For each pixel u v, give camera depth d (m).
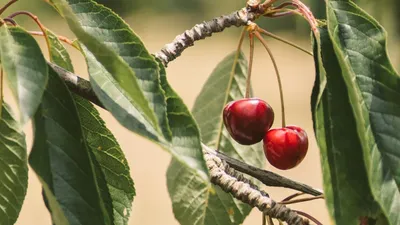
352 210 0.67
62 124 0.66
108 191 0.70
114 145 0.72
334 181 0.67
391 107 0.70
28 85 0.64
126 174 0.73
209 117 0.87
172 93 0.66
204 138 0.87
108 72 0.66
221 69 0.87
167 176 0.85
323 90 0.69
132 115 0.65
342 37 0.71
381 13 2.28
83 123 0.72
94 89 0.66
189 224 0.85
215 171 0.72
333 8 0.71
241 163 0.73
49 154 0.66
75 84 0.69
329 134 0.68
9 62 0.64
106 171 0.73
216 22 0.77
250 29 0.77
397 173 0.69
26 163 0.70
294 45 0.77
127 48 0.67
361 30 0.71
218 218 0.84
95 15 0.68
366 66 0.71
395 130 0.70
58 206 0.64
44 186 0.64
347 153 0.68
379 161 0.69
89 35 0.64
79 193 0.65
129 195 0.73
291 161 0.76
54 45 0.75
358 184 0.68
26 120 0.63
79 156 0.66
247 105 0.77
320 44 0.71
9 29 0.65
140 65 0.67
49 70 0.66
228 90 0.87
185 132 0.65
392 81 0.70
